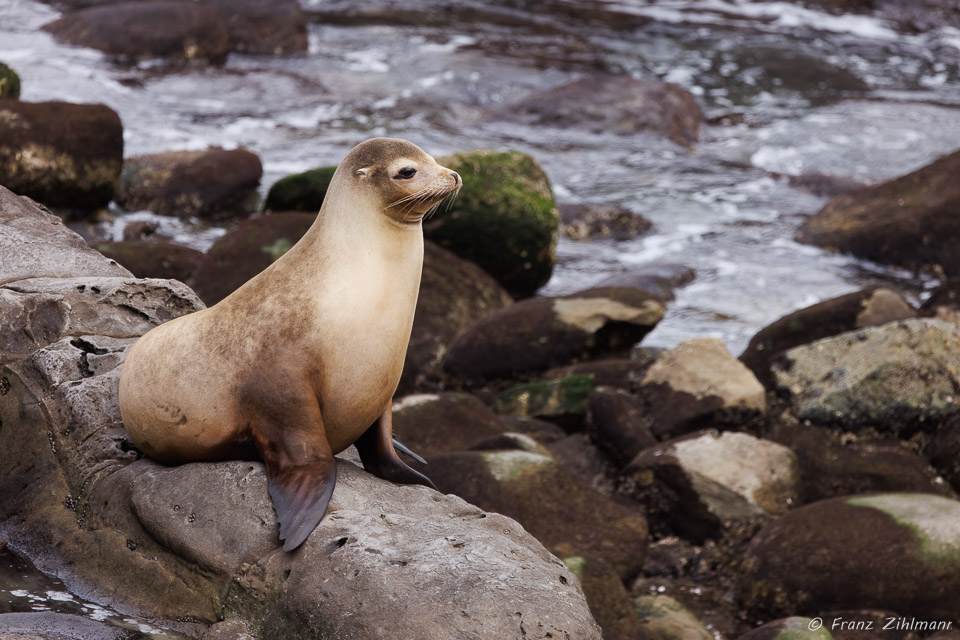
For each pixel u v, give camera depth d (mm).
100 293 13195
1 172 29656
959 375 22547
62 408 12047
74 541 11094
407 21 58969
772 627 15695
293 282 10719
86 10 49000
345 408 10805
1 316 12758
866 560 16750
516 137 43562
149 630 9938
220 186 34156
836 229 34938
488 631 8664
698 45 57344
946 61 56438
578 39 57219
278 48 51094
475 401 21625
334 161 38625
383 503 10602
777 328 25672
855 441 21984
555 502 17609
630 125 44594
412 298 11102
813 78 52531
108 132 31297
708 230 36000
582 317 26484
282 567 9672
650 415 22391
